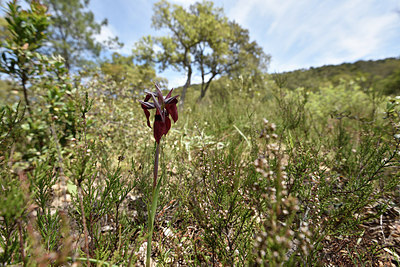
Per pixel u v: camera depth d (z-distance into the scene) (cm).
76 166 109
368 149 217
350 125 405
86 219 136
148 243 115
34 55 239
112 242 141
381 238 162
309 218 139
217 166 170
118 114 380
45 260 81
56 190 190
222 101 639
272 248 73
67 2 1748
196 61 3078
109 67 1852
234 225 141
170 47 2675
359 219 141
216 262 140
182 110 566
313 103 620
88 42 2064
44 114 250
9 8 218
